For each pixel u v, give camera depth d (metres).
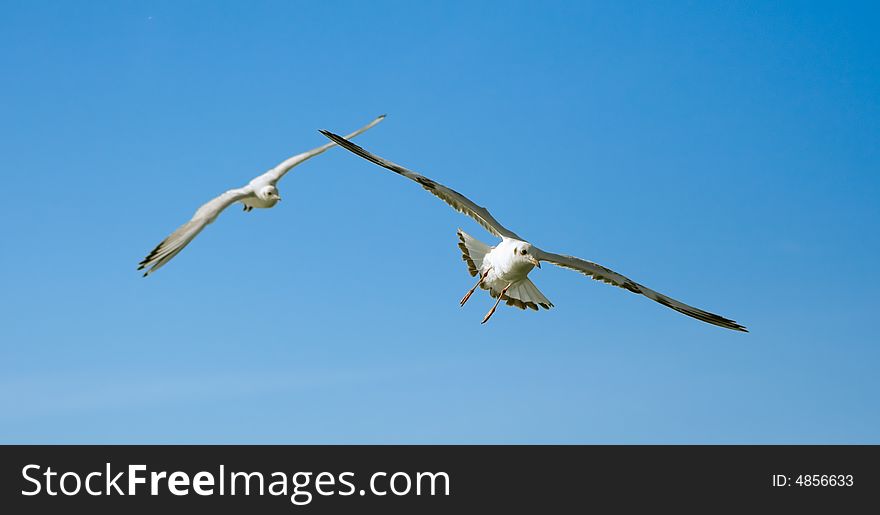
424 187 11.98
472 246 13.32
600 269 12.95
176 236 11.09
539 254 12.56
